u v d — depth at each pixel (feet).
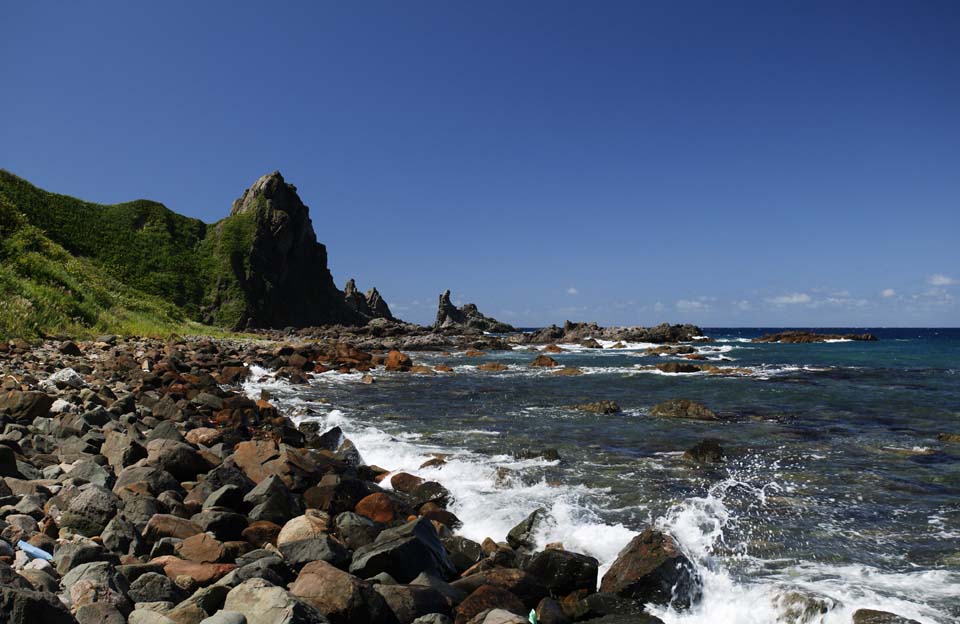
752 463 38.17
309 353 113.39
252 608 14.56
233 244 297.33
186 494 26.27
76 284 112.98
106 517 20.65
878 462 38.50
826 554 23.67
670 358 146.61
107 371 59.57
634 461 38.65
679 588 20.04
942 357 142.31
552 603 19.12
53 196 256.93
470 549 24.06
